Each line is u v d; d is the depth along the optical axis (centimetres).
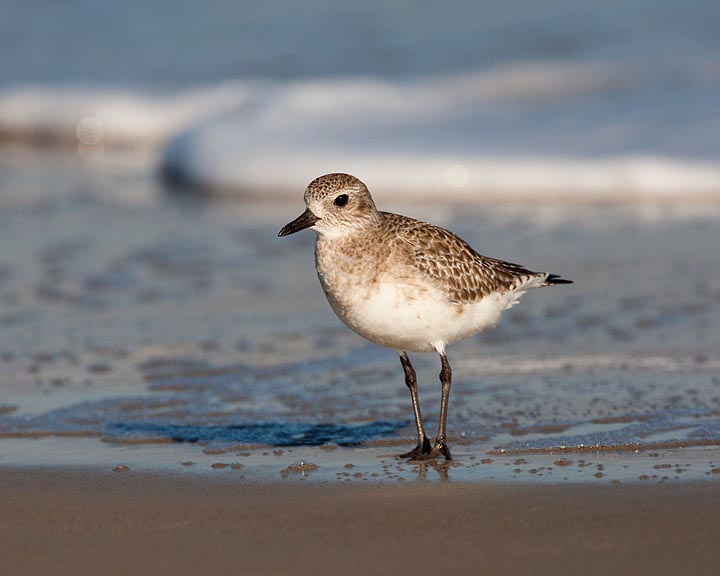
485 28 3167
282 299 1534
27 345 1346
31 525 805
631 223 1903
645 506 809
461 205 2106
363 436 1034
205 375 1232
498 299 1018
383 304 959
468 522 793
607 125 2327
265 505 841
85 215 2070
